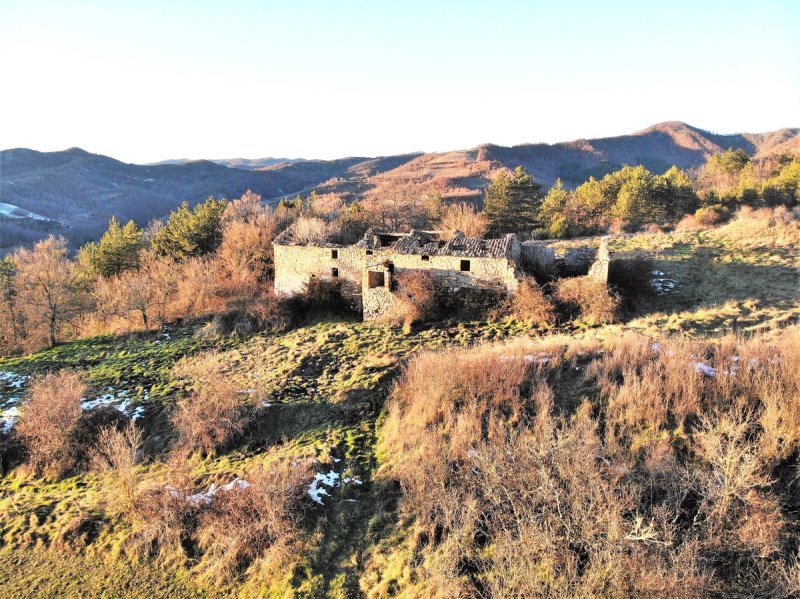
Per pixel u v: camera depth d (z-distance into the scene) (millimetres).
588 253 31641
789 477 13406
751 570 11258
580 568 11570
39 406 21438
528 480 13547
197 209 58000
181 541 15203
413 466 16094
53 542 15703
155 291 38719
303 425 20719
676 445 15031
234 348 29719
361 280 31969
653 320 25609
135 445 18312
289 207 65312
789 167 59219
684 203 58938
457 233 32750
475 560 12867
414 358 23734
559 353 21000
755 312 24875
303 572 13633
